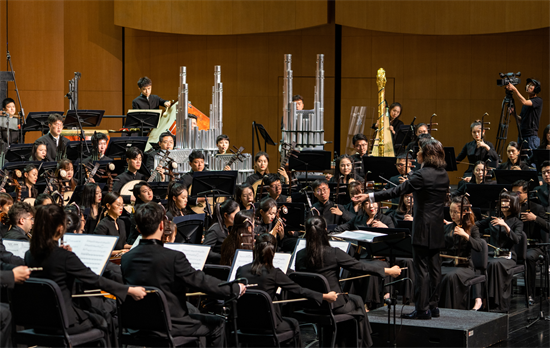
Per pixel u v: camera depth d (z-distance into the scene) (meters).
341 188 9.25
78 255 4.82
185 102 11.23
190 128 11.16
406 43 16.92
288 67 11.51
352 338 5.52
